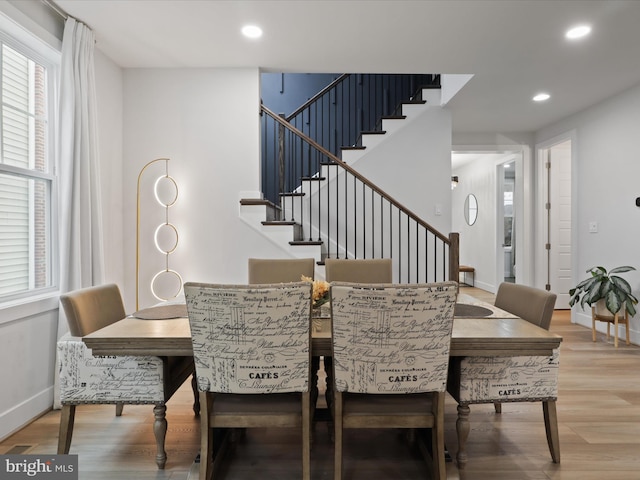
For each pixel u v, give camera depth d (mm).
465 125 5160
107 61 3291
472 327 1741
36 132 2584
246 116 3566
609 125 4129
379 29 2830
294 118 5746
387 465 1880
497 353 1594
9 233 2354
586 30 2816
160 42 3051
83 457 1939
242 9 2582
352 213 4484
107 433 2172
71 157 2588
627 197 3891
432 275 4465
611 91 3955
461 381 1809
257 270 2930
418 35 2908
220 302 1475
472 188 7727
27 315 2301
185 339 1596
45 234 2643
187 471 1822
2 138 2312
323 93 5160
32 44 2490
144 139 3553
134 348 1601
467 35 2906
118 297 2277
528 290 2068
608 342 3881
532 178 5512
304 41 3029
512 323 1813
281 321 1499
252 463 1900
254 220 3580
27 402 2303
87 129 2717
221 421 1634
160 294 3555
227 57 3320
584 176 4504
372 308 1475
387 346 1513
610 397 2602
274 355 1533
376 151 4469
